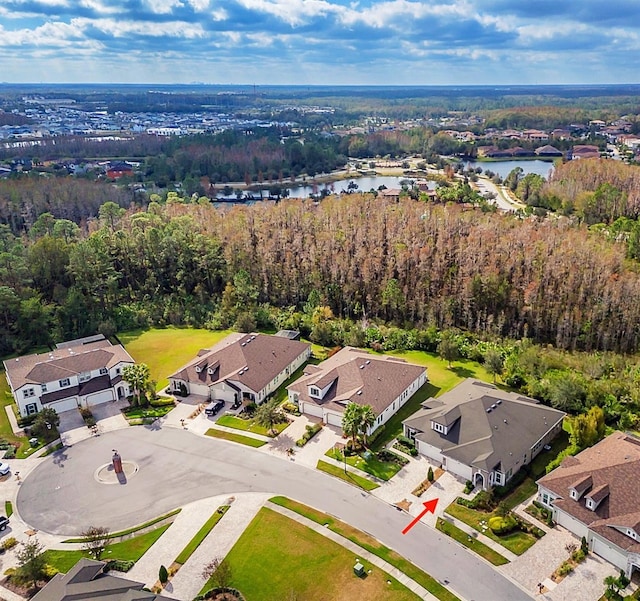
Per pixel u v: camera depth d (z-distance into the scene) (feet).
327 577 143.02
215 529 161.27
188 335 318.04
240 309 333.83
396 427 213.05
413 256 343.26
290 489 178.29
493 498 170.19
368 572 144.15
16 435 217.36
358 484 179.63
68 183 537.24
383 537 156.35
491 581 140.36
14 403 242.99
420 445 195.11
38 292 334.44
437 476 182.39
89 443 209.56
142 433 215.10
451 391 223.51
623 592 135.33
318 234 388.78
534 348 268.62
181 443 207.10
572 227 401.49
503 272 324.80
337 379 230.89
